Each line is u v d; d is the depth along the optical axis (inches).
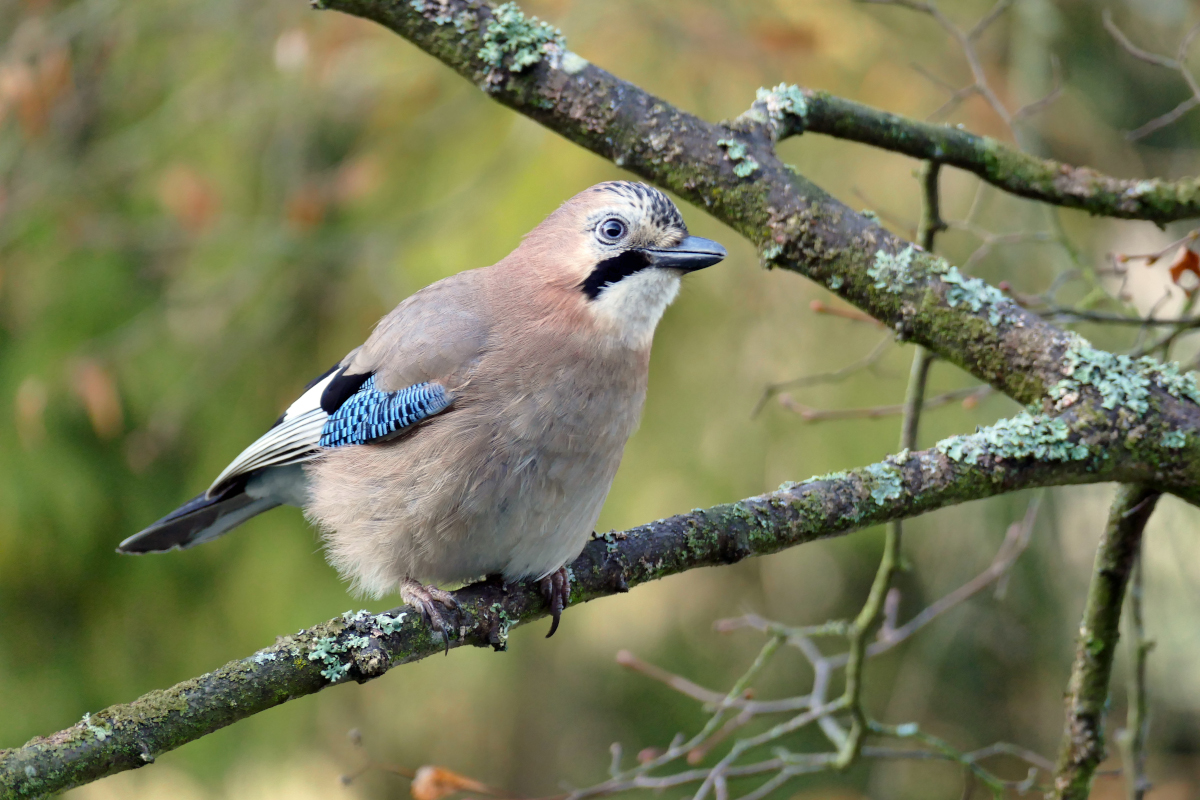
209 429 471.2
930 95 446.6
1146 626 439.5
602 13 427.8
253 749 497.4
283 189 456.8
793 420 474.0
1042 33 438.3
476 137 471.2
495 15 233.0
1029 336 207.3
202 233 436.1
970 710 543.5
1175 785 498.0
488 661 519.5
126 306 469.1
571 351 237.6
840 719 565.3
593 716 586.9
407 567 242.5
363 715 534.3
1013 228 447.5
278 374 477.4
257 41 442.3
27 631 478.0
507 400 234.5
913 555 516.1
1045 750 528.7
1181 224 435.8
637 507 478.9
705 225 466.9
